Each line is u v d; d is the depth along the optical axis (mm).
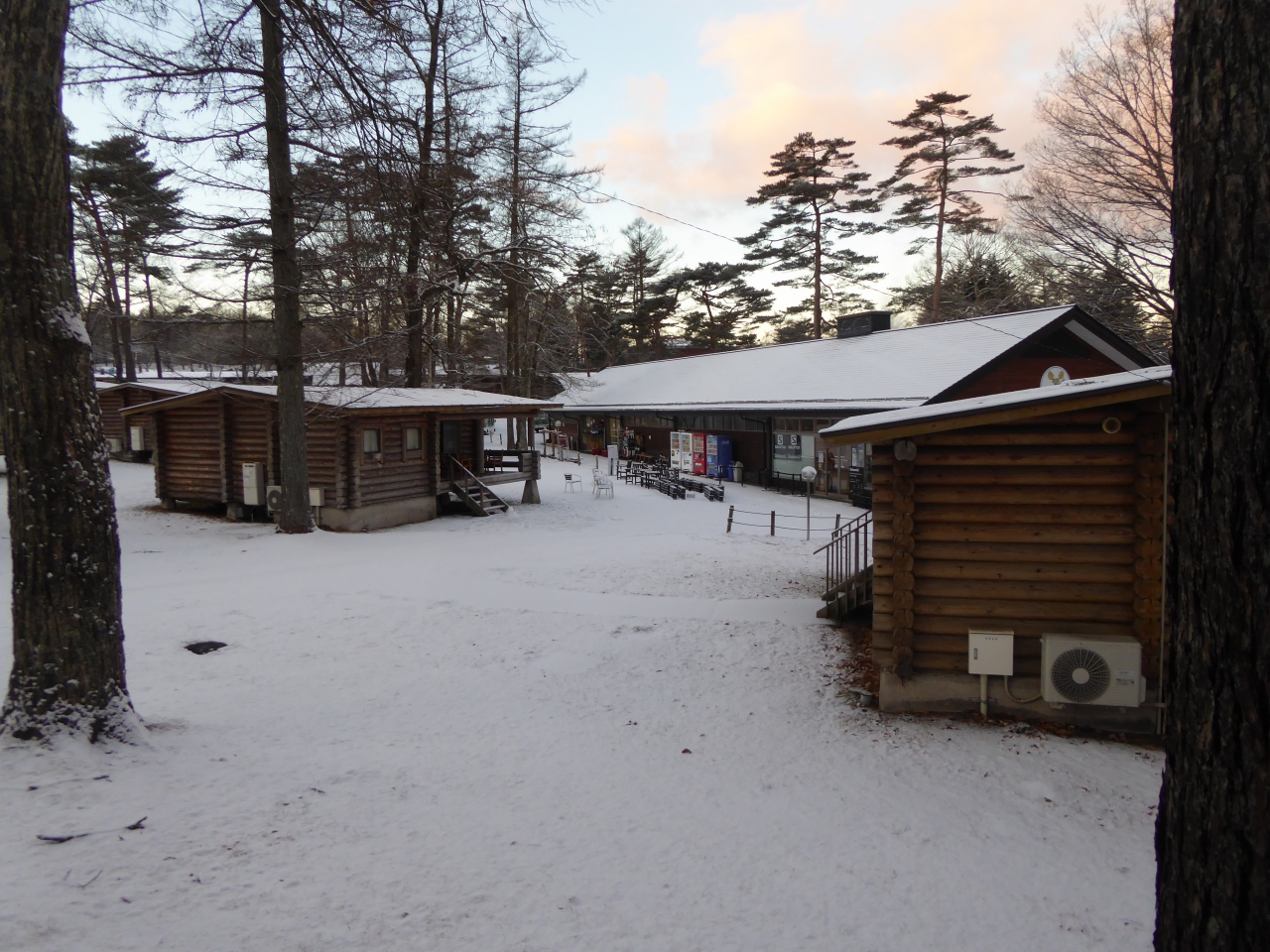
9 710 6344
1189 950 2863
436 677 9680
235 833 5527
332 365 29656
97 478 6602
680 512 24781
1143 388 7652
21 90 6121
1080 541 8430
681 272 62188
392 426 21641
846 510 25219
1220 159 2783
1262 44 2697
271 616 12047
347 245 19500
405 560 16641
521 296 31359
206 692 8781
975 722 8594
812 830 6215
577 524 22297
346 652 10555
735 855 5793
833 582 13141
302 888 4941
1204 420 2842
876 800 6762
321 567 15828
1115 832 6273
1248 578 2674
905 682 8852
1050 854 5926
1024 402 8055
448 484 23375
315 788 6402
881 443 8789
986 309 39000
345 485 20391
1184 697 2922
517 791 6680
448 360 32344
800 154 49344
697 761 7535
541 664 10234
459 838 5793
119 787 5930
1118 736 8266
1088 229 15367
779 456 30906
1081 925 5055
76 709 6418
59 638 6398
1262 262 2670
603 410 43469
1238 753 2693
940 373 24938
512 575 15258
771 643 11227
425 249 23469
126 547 17516
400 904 4867
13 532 6379
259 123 16781
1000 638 8422
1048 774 7312
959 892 5410
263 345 34031
